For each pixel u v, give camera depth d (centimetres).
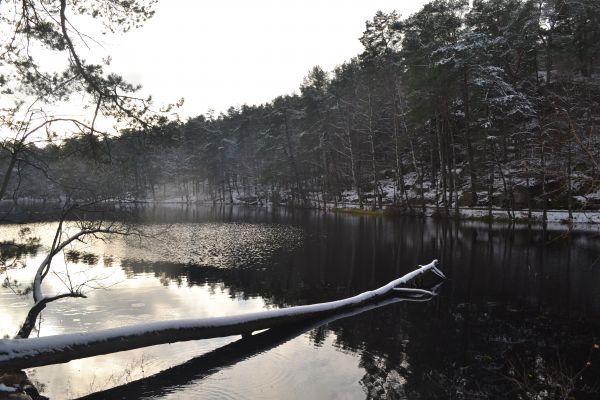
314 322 1281
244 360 995
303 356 1014
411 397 810
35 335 1141
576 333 1161
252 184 9412
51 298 1041
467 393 820
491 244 2661
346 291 1656
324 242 2909
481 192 4281
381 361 984
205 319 1078
